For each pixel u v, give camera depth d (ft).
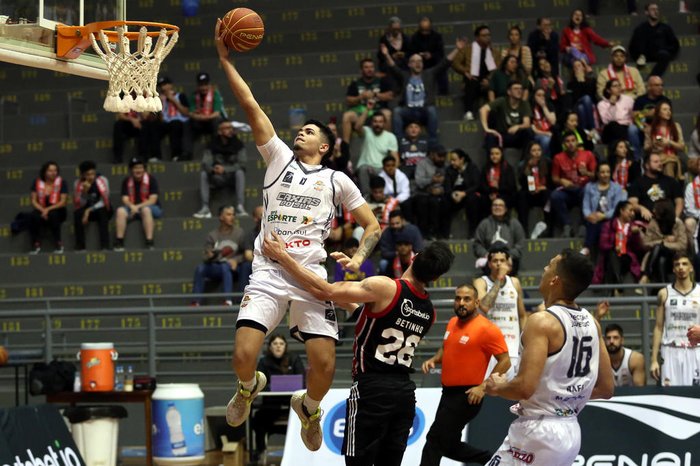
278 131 67.97
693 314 41.01
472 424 37.52
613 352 41.45
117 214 61.05
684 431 36.73
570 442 22.81
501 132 63.00
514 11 76.23
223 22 23.95
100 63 32.55
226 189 63.46
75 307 59.11
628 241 52.95
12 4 30.04
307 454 38.34
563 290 22.82
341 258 23.89
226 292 55.42
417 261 26.66
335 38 76.74
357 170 59.82
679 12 73.67
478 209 57.82
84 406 43.29
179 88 73.56
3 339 58.44
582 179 57.47
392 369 26.63
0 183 68.08
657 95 62.44
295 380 43.29
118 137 67.36
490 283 42.34
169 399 44.01
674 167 57.77
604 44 70.49
